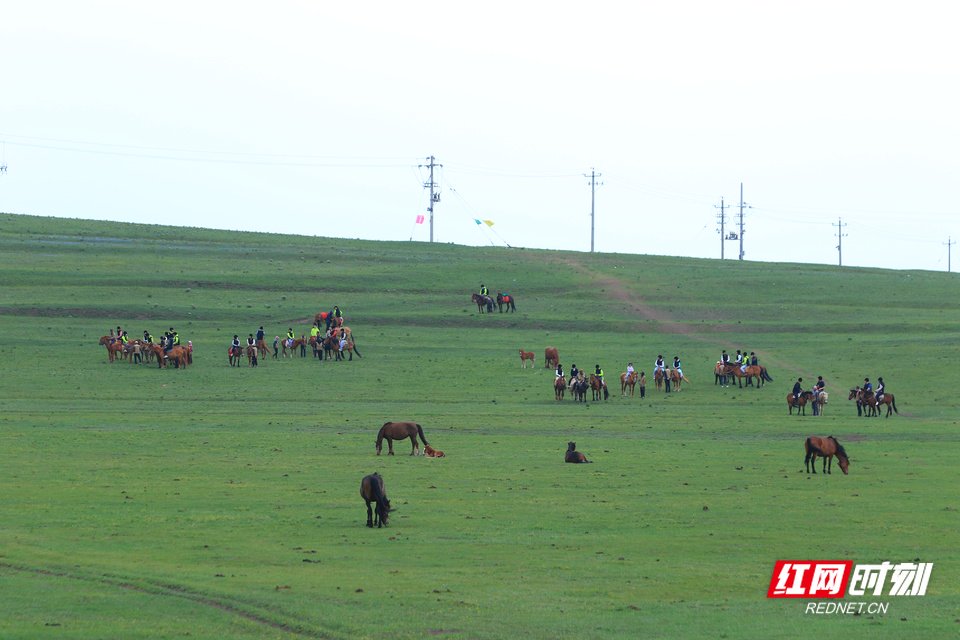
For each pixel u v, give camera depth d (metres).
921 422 65.19
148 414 65.06
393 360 92.62
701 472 44.66
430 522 33.66
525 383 83.56
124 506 35.75
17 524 32.47
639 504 37.06
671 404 74.94
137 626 21.95
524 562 28.30
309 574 26.66
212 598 24.14
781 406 74.25
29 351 91.94
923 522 34.06
